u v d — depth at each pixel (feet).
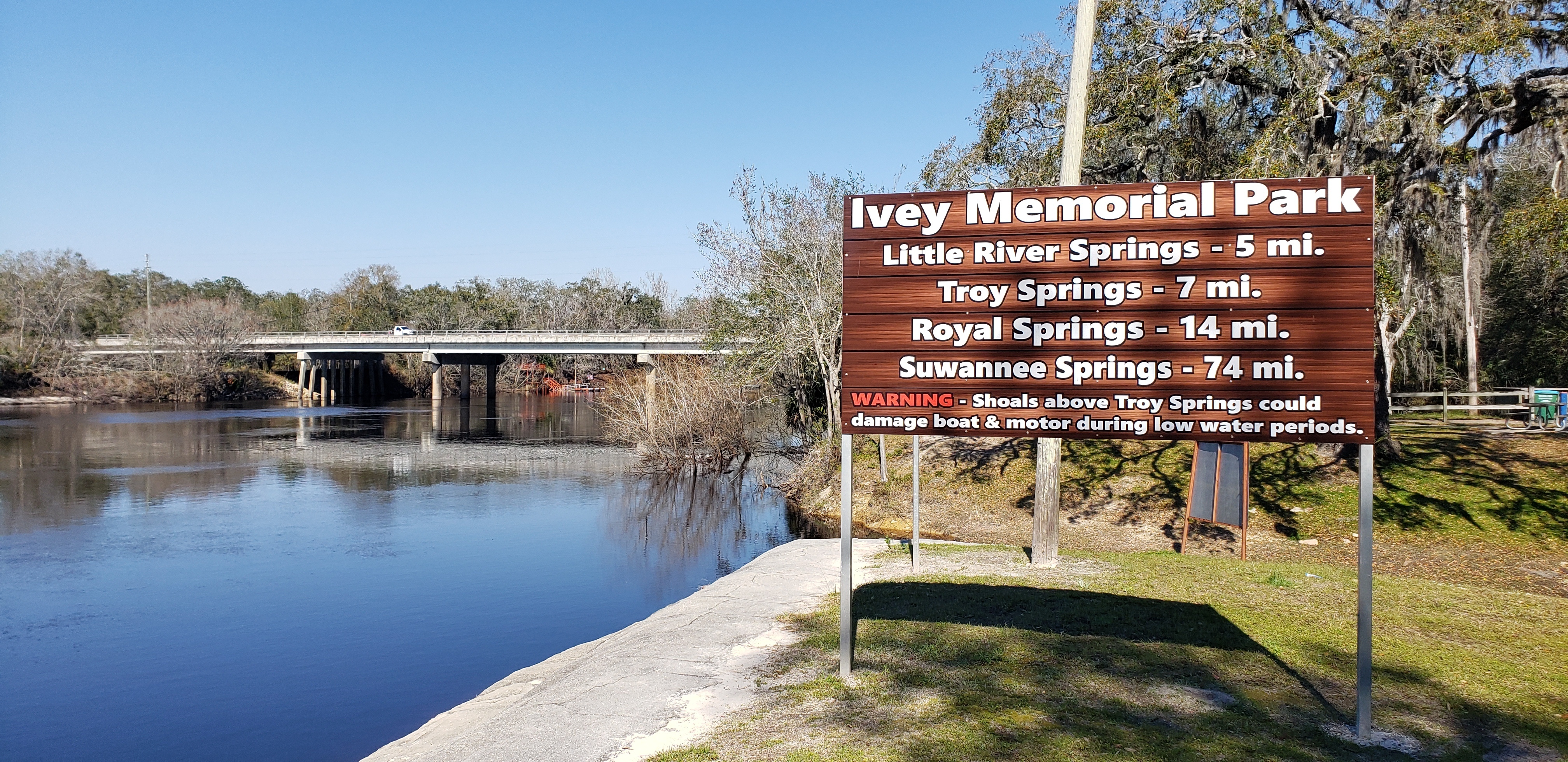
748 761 18.08
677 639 28.17
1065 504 68.95
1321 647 25.22
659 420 116.06
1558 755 18.24
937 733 19.16
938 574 36.17
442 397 327.47
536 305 393.09
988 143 73.61
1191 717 20.03
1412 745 18.62
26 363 255.70
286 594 55.06
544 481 108.78
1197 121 67.56
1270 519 59.67
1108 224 21.74
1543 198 52.75
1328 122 60.23
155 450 138.10
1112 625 27.68
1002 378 22.38
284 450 141.38
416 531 76.64
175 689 38.78
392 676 40.06
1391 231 65.98
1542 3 54.75
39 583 57.82
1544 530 51.55
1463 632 27.07
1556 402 77.41
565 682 24.81
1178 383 21.30
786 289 92.99
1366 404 20.08
